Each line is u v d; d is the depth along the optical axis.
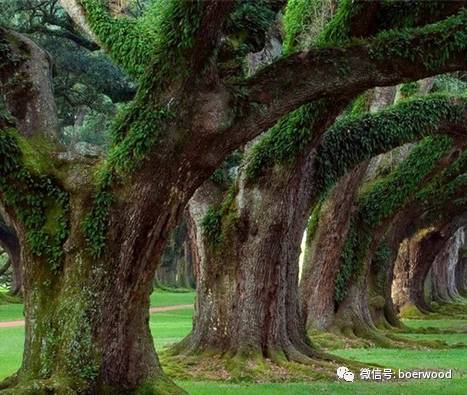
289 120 14.62
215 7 8.90
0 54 10.52
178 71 9.30
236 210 15.34
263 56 15.92
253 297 15.16
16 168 9.49
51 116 10.52
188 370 14.59
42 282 9.52
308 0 15.07
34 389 8.81
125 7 16.02
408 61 10.25
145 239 9.52
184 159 9.52
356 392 12.45
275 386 13.02
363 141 17.23
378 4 12.04
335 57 10.21
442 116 18.03
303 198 16.36
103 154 9.92
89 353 9.28
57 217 9.52
